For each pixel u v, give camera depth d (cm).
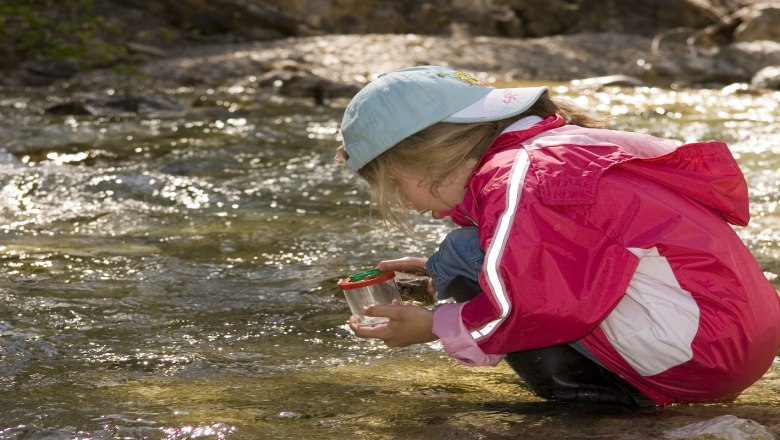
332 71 1072
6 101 871
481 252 227
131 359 257
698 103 909
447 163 220
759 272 220
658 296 206
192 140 660
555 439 195
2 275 338
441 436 199
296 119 773
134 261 363
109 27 1119
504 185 203
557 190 200
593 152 210
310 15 1394
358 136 224
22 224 421
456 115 220
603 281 197
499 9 1455
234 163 581
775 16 1372
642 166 211
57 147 623
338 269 357
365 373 249
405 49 1181
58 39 1130
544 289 196
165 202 473
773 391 234
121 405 219
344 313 305
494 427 204
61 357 257
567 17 1469
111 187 500
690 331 206
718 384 213
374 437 198
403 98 220
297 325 292
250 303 314
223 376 244
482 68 1145
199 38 1315
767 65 1170
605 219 202
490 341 208
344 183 525
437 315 217
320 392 232
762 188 504
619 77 1085
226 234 411
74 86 1009
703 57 1193
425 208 232
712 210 221
